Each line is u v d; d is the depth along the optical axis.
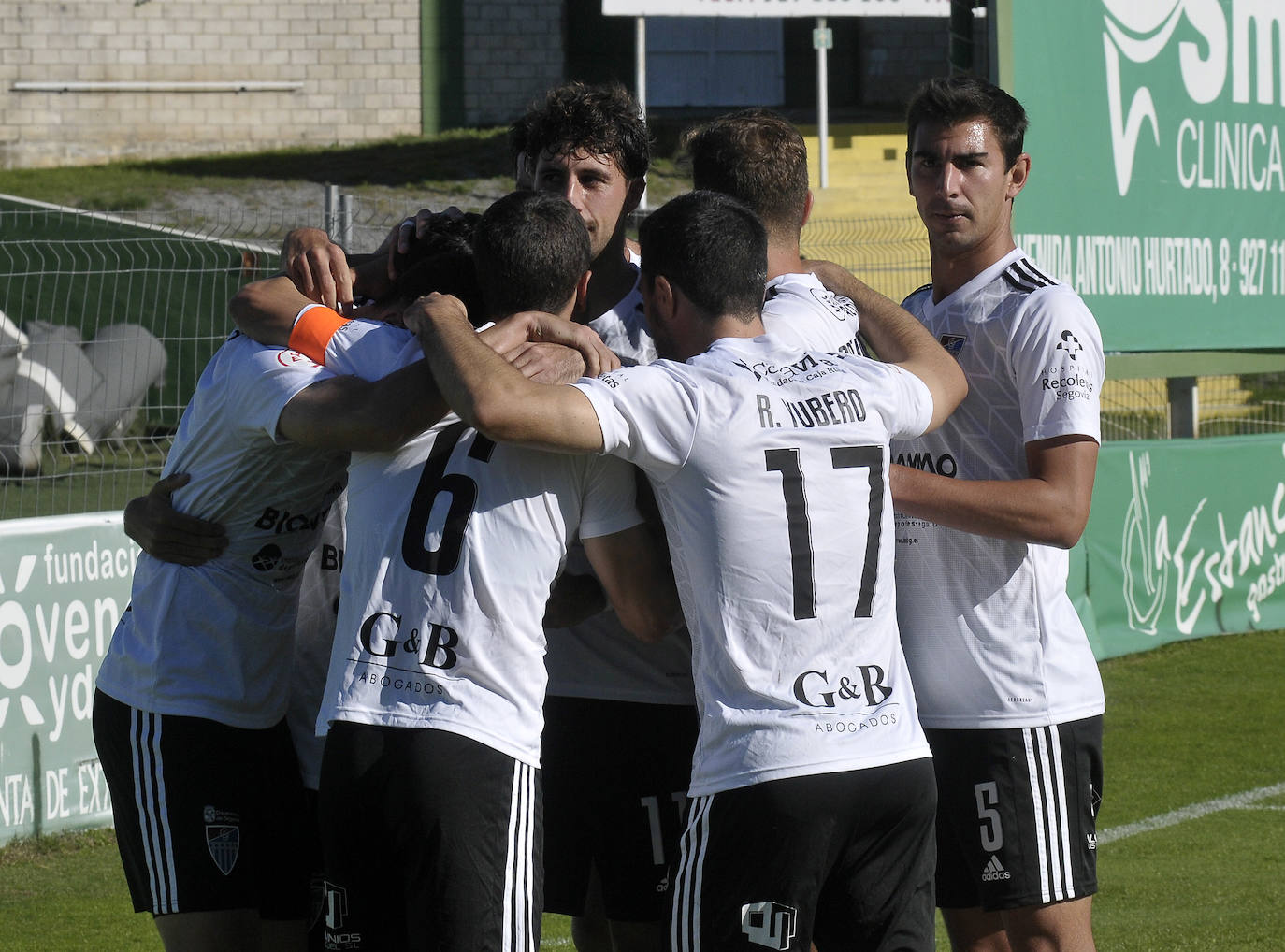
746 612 9.28
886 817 9.30
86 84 82.50
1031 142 27.75
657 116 86.50
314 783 11.67
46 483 30.02
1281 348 34.84
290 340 10.30
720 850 9.20
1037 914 11.24
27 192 73.44
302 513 11.07
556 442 9.03
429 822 9.28
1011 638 11.20
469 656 9.45
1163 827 20.25
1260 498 33.75
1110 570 30.69
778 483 9.33
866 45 88.50
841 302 11.18
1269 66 32.84
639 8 65.38
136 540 11.13
